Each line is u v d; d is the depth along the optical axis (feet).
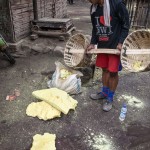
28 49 18.01
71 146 9.56
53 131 10.33
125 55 10.40
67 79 12.75
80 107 12.01
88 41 12.35
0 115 11.23
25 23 18.90
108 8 9.80
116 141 9.89
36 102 12.17
